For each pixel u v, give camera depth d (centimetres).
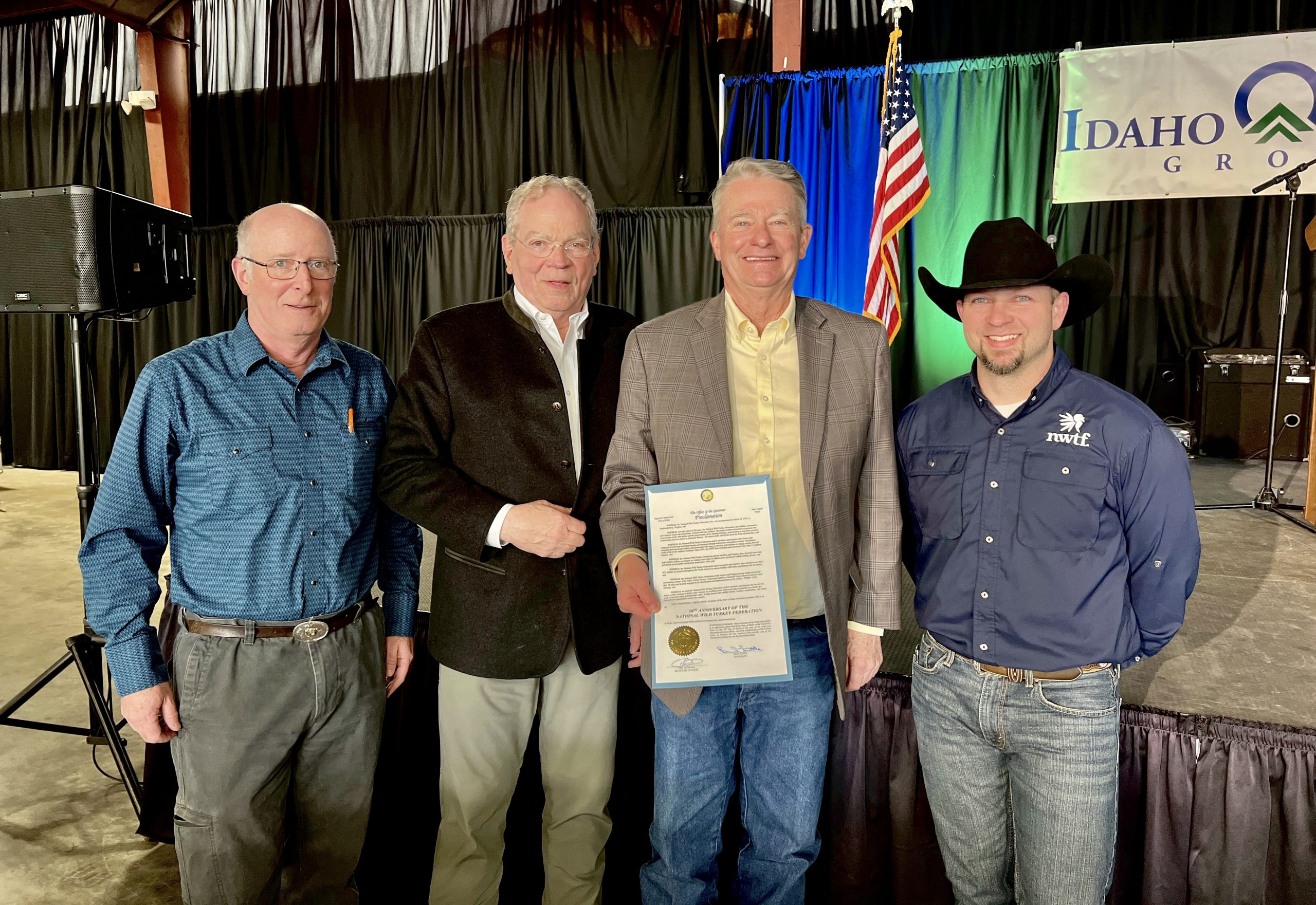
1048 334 140
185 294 284
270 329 145
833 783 194
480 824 163
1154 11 532
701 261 598
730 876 201
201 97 686
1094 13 540
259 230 143
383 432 160
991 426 144
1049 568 138
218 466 142
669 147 597
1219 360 546
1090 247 564
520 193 153
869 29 567
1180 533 136
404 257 663
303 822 158
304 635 147
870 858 194
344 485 151
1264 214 548
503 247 159
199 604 145
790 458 151
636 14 591
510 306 160
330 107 668
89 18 687
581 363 160
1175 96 466
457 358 155
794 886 161
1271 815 167
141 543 144
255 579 143
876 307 434
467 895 163
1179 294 565
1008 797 154
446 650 157
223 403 143
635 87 596
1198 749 171
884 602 149
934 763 150
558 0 605
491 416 153
